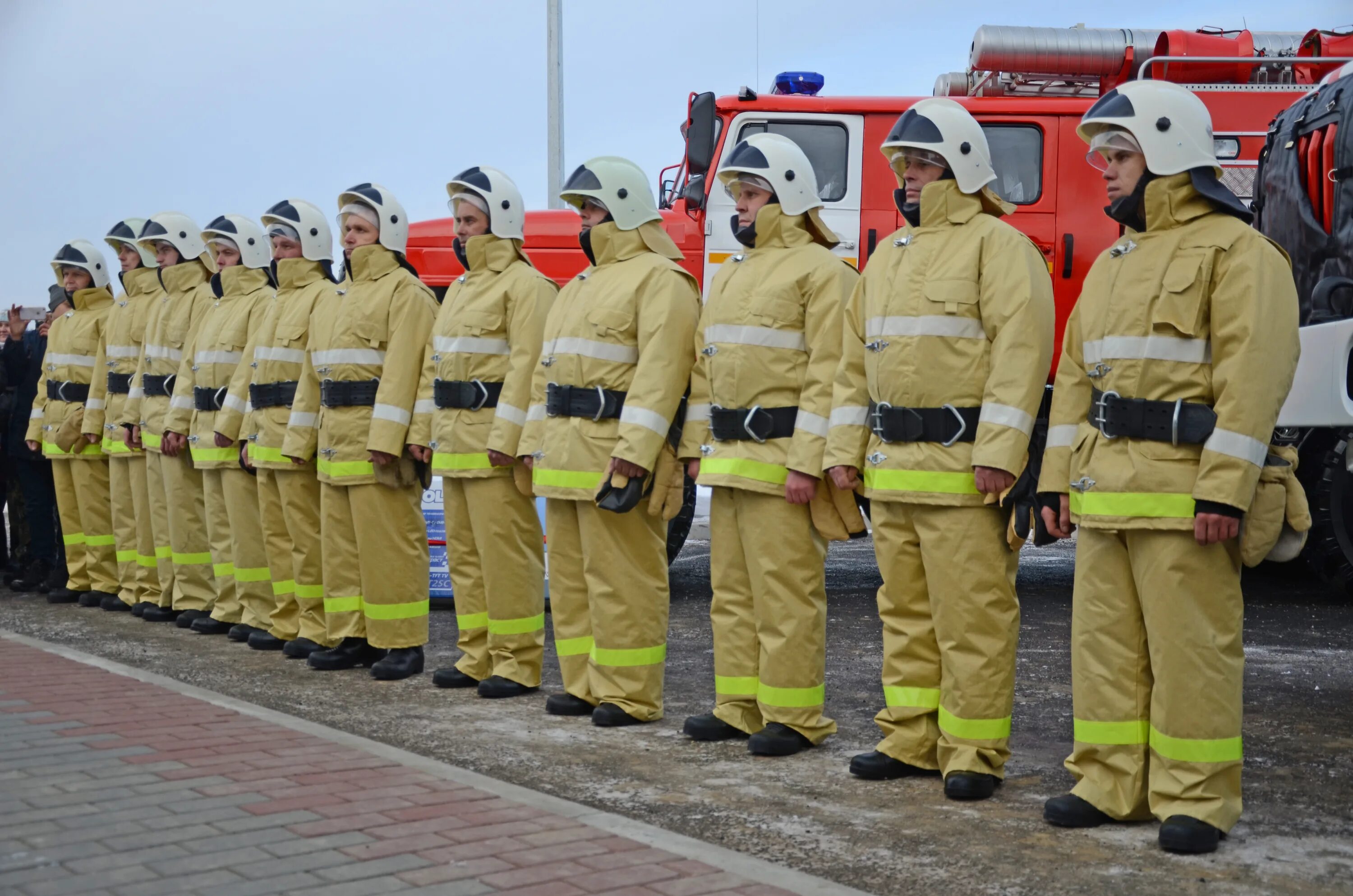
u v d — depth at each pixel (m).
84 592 9.00
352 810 3.81
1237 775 3.76
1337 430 6.13
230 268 7.54
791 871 3.33
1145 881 3.42
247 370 7.20
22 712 5.09
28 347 9.48
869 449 4.45
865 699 5.83
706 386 5.08
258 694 5.99
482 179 5.99
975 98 8.51
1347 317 5.03
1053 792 4.31
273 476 7.04
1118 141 3.83
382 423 6.20
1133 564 3.81
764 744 4.82
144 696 5.41
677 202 8.80
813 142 8.33
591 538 5.34
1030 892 3.35
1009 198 8.41
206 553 7.91
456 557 6.13
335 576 6.62
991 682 4.27
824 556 4.95
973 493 4.22
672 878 3.26
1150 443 3.73
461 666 6.16
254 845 3.48
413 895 3.12
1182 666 3.70
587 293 5.43
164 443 7.70
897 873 3.50
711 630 7.66
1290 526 3.80
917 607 4.46
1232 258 3.65
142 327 8.35
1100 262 3.98
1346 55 8.34
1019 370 4.12
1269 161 6.28
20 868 3.29
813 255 4.84
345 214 6.48
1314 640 7.10
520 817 3.77
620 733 5.21
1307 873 3.48
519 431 5.73
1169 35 8.36
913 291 4.30
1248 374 3.57
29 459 9.40
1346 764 4.64
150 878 3.22
